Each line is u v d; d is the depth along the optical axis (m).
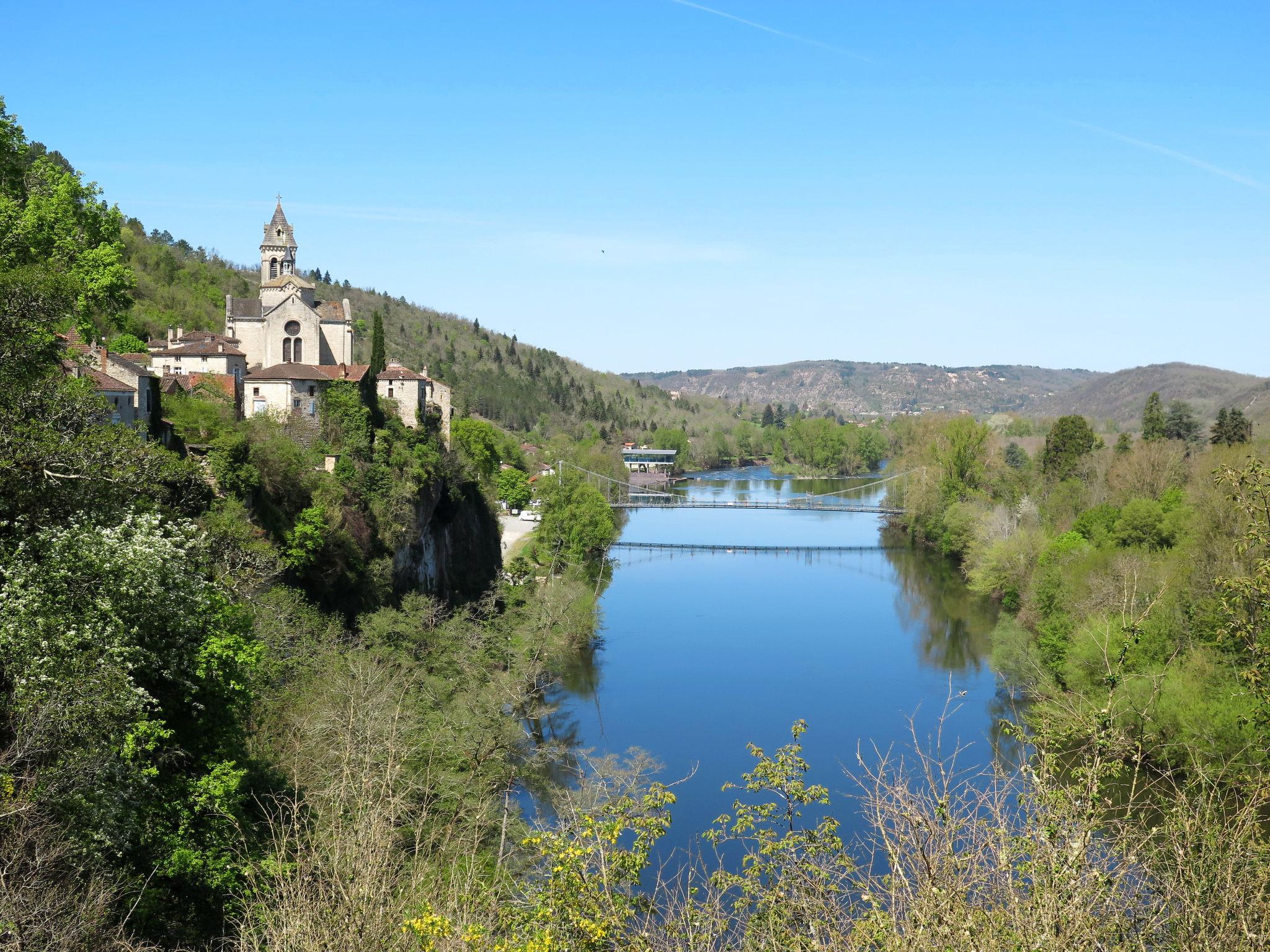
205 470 55.56
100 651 24.75
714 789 54.47
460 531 99.75
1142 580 60.19
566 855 17.66
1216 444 117.19
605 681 76.00
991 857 15.76
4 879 18.59
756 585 117.00
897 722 66.06
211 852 26.41
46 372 32.16
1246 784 17.80
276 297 112.88
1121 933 14.30
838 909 15.86
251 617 36.00
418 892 19.94
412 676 52.41
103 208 60.09
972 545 112.50
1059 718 18.89
